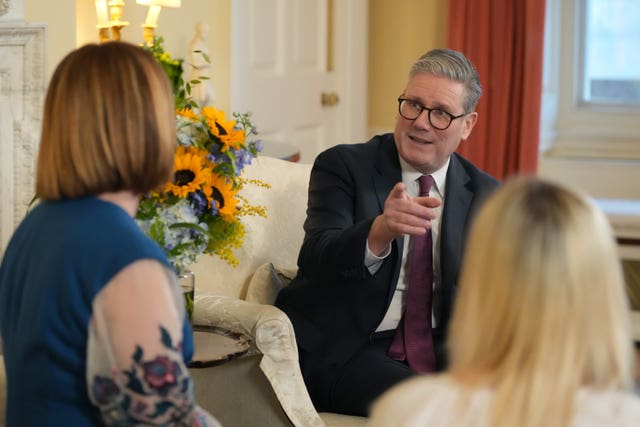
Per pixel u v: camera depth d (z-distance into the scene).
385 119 6.32
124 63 1.57
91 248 1.50
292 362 2.57
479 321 1.26
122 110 1.54
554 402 1.20
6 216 3.37
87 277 1.49
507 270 1.23
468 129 2.87
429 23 6.10
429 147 2.70
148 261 1.51
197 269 3.04
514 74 5.66
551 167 5.98
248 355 2.67
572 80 6.07
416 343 2.71
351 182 2.78
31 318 1.52
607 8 5.99
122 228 1.53
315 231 2.71
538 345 1.21
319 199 2.78
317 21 6.00
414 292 2.71
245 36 5.39
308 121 5.98
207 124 2.23
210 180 2.24
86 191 1.56
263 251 3.07
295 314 2.79
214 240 2.27
